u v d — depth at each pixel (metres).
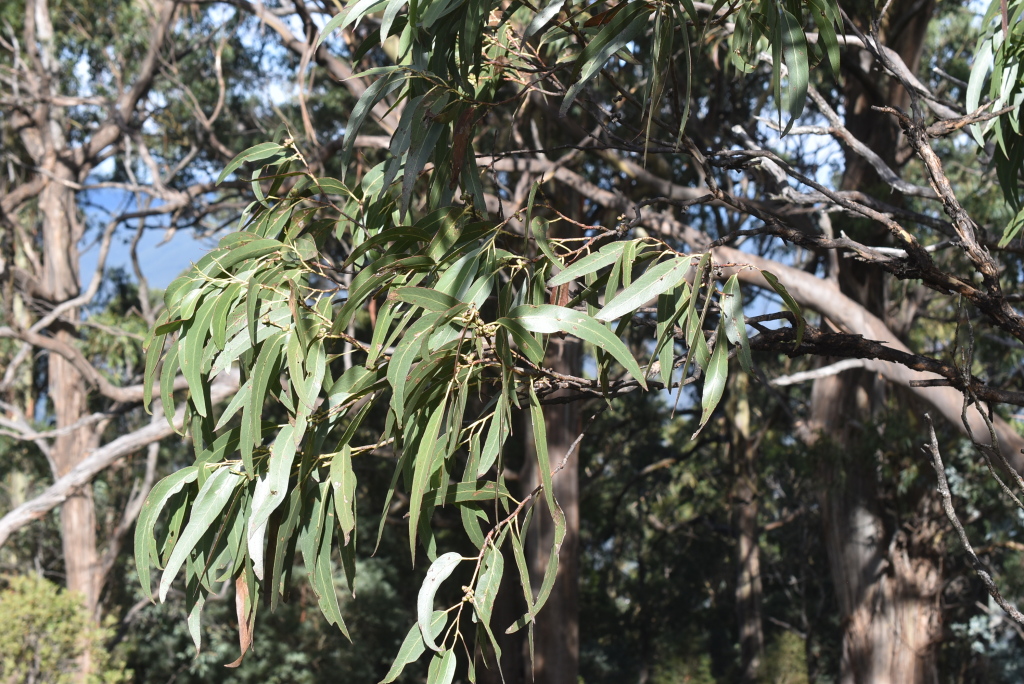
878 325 7.01
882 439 10.92
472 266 2.27
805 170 9.40
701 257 1.96
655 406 21.94
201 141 17.12
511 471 15.50
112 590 21.67
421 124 2.48
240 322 2.36
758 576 24.09
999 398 2.12
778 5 2.21
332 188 3.02
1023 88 2.66
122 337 17.98
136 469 22.66
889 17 8.20
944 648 16.36
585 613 27.62
